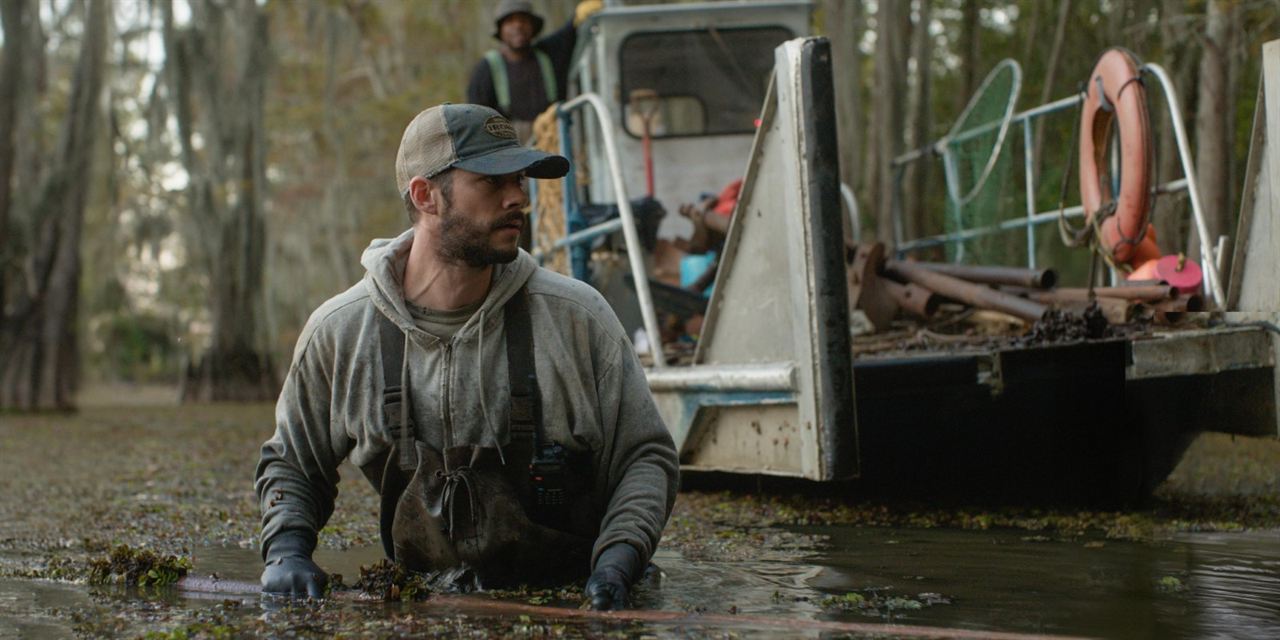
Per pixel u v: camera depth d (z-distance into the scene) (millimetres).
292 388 3707
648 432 3688
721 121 8805
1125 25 15023
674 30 8758
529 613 3342
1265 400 5316
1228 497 5672
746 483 6637
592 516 3676
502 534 3562
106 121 32750
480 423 3545
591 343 3613
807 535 4988
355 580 4043
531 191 8266
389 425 3570
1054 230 17656
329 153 38969
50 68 35812
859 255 7348
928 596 3555
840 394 4805
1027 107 18531
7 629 3314
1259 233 5438
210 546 5047
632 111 8680
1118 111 6590
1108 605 3422
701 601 3520
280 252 48781
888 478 6227
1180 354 5230
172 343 57656
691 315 7391
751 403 5430
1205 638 3004
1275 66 5297
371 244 3691
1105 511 5562
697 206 7676
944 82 23406
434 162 3381
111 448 11633
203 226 30141
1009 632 3076
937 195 17609
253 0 30641
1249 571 3961
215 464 9617
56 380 23453
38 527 5707
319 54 36875
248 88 30422
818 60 4750
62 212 24125
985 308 6684
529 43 8555
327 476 3814
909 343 6453
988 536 4902
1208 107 9727
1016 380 5453
